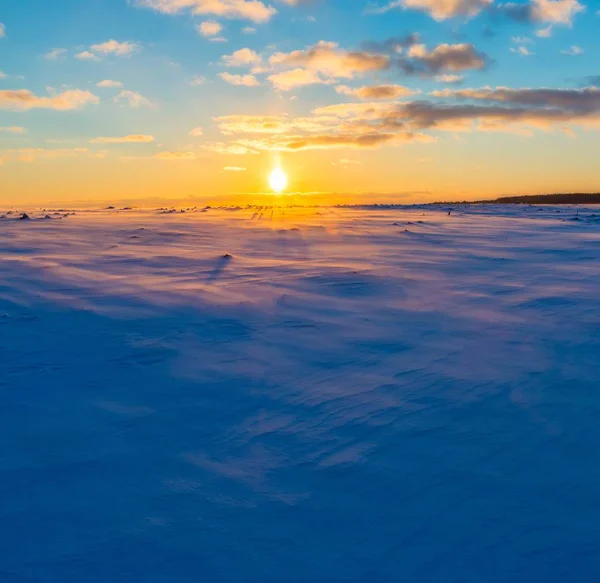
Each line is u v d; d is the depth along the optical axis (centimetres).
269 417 400
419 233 1681
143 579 246
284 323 631
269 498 304
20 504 298
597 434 369
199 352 534
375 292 791
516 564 254
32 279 823
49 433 376
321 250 1247
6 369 487
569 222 2255
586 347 539
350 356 525
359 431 378
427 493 308
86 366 496
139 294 748
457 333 595
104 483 319
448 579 246
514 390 441
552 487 312
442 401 423
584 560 256
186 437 372
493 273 951
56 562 255
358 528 280
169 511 293
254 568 253
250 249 1248
